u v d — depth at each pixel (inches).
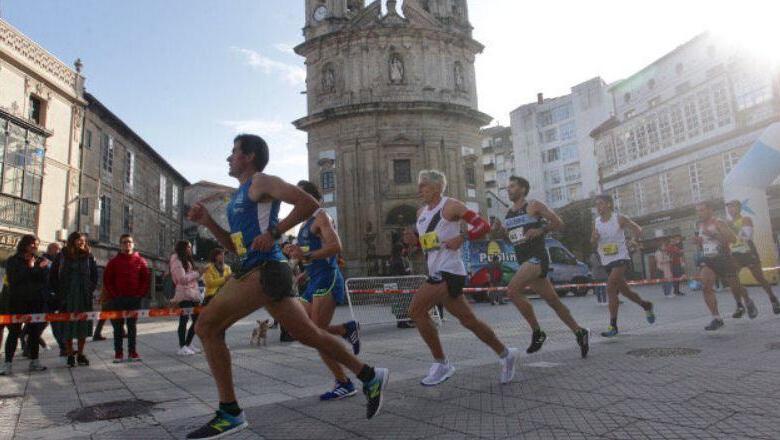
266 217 132.3
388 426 136.0
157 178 1466.5
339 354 137.7
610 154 1608.0
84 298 294.5
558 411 140.8
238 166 140.8
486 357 246.1
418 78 1403.8
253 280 130.3
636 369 190.9
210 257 350.9
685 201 1304.1
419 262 1278.3
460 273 178.7
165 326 598.5
